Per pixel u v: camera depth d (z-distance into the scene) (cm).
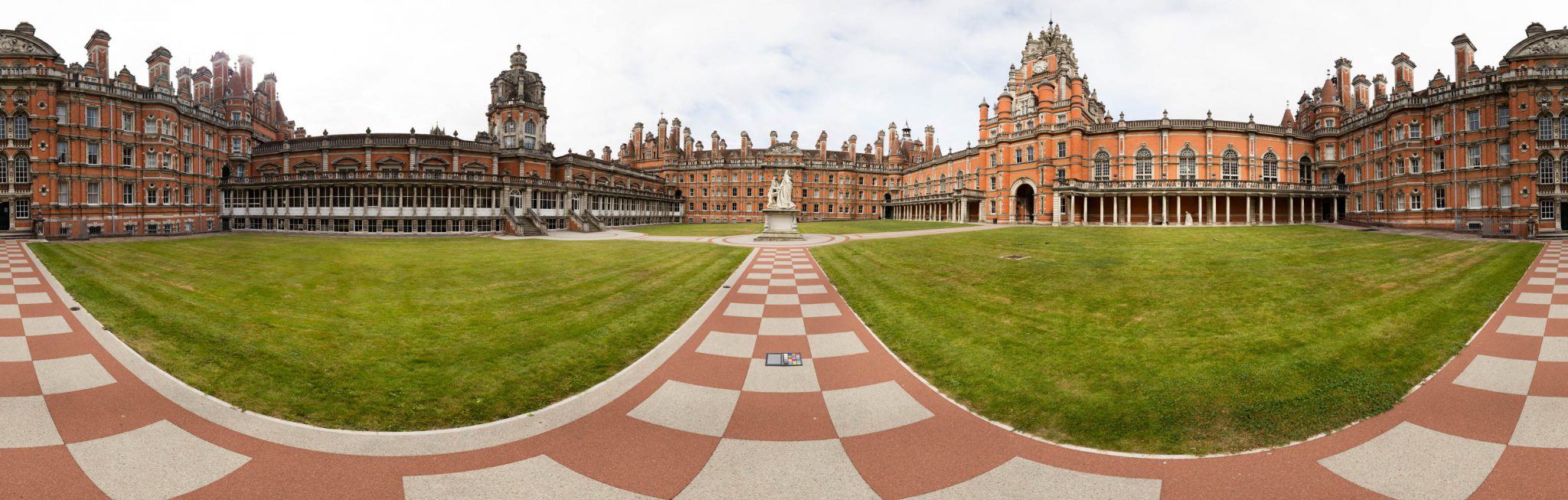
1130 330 1292
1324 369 1004
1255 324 1320
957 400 902
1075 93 7762
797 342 1256
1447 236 3969
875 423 815
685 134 13412
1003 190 8488
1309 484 641
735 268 2516
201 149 6500
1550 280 1869
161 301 1611
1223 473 668
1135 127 7506
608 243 4181
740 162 12838
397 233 6406
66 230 5172
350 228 6475
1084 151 7688
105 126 5431
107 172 5438
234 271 2409
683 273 2350
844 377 1012
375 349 1164
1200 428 784
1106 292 1733
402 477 655
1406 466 675
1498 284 1800
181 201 6150
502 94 8406
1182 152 7381
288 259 3027
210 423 786
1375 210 6234
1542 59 4681
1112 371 1014
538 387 954
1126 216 7300
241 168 7125
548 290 1936
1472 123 5094
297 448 720
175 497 609
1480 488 627
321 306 1630
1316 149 7456
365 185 6412
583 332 1328
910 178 12350
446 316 1498
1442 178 5316
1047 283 1939
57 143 5178
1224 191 6931
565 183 7888
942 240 4000
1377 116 6150
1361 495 617
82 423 780
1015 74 9319
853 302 1695
